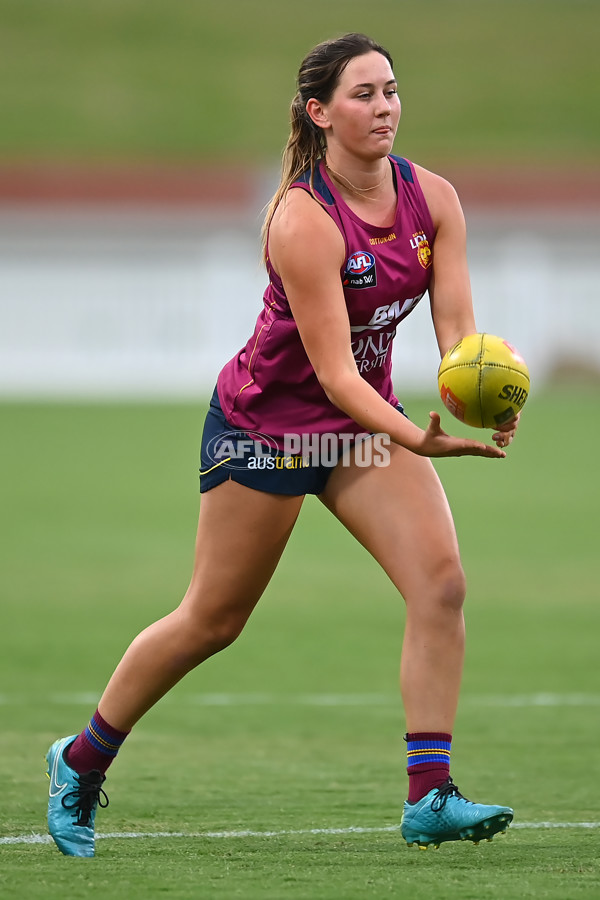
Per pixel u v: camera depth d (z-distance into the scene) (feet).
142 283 282.15
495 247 290.35
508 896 40.09
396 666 88.69
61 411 248.73
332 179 46.50
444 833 45.37
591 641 95.35
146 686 47.75
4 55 515.09
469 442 42.68
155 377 282.36
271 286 47.37
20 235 298.97
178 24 553.23
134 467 188.55
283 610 107.24
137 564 123.44
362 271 45.98
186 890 40.86
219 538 47.34
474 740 68.80
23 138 454.40
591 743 68.13
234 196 318.86
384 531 46.91
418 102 493.77
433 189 47.96
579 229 317.42
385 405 44.37
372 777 61.05
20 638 94.02
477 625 100.63
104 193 317.63
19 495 163.73
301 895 40.24
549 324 288.10
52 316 282.15
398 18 568.82
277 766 63.36
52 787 47.21
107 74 507.30
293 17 567.18
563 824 51.62
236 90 501.97
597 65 526.57
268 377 47.01
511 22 565.12
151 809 54.34
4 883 41.78
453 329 47.93
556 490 174.60
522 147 461.37
